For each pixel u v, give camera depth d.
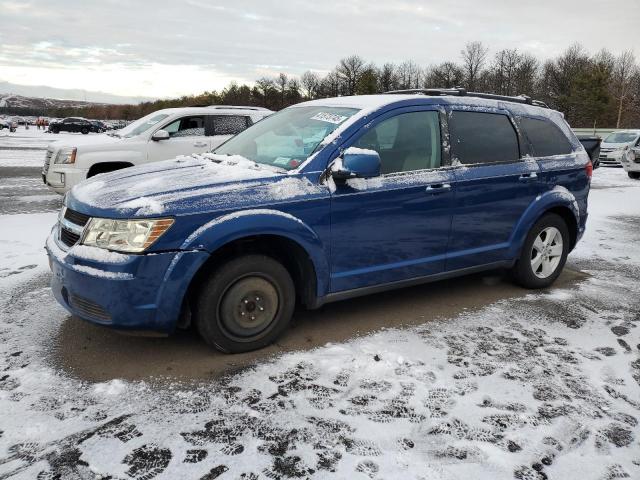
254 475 2.49
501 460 2.64
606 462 2.66
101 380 3.28
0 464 2.51
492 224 4.72
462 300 4.88
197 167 4.14
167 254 3.26
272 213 3.54
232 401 3.09
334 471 2.53
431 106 4.41
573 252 6.91
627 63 72.31
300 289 3.96
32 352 3.61
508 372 3.52
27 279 5.07
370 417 2.96
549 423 2.96
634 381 3.47
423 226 4.27
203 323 3.51
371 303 4.74
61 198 10.28
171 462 2.56
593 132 39.03
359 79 81.31
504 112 4.92
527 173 4.88
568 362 3.70
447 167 4.40
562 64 73.00
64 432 2.76
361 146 3.99
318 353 3.71
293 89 90.31
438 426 2.90
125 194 3.47
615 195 12.84
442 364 3.60
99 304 3.25
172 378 3.33
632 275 5.87
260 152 4.31
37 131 56.88
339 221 3.83
